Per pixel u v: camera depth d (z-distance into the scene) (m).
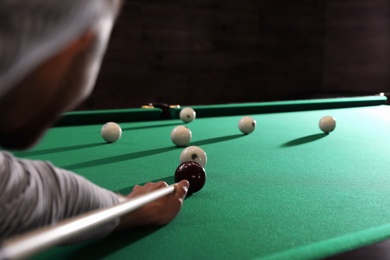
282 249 0.99
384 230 1.01
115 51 6.16
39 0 0.38
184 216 1.20
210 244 1.01
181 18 6.54
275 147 2.12
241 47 7.06
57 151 1.97
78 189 0.92
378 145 2.20
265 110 3.28
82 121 2.64
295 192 1.43
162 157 1.89
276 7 7.24
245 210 1.26
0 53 0.37
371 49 7.22
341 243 0.93
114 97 6.23
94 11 0.44
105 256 0.93
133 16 6.21
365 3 7.19
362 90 7.34
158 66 6.47
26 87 0.49
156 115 2.89
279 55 7.36
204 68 6.81
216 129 2.59
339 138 2.37
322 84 7.61
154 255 0.95
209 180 1.55
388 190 1.47
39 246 0.49
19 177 0.79
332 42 7.51
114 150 2.01
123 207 0.86
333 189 1.47
